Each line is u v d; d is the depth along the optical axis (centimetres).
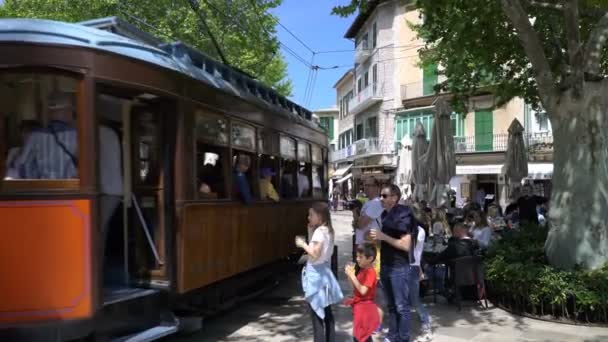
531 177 2834
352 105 4647
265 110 908
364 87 4359
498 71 1397
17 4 1823
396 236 620
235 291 830
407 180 2220
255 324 780
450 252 869
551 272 790
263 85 973
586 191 828
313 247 589
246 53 1914
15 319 464
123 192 612
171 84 604
